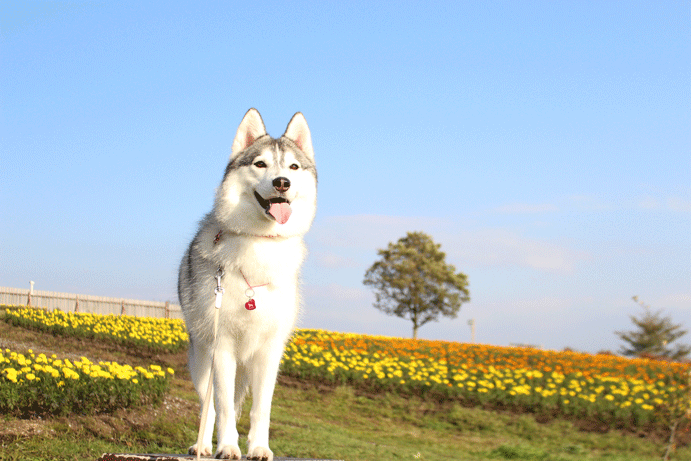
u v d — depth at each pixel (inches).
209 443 176.2
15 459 199.8
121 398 280.5
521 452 357.1
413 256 1665.8
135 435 257.8
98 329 538.9
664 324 1034.1
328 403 448.8
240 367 175.2
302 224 159.5
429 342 768.3
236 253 151.0
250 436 154.4
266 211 149.2
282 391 465.7
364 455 304.2
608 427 430.3
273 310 152.9
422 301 1627.7
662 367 596.1
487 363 607.2
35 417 247.1
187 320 174.7
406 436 389.4
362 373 513.7
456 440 392.2
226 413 150.5
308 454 285.6
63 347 480.4
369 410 444.1
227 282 151.6
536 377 529.0
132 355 496.1
